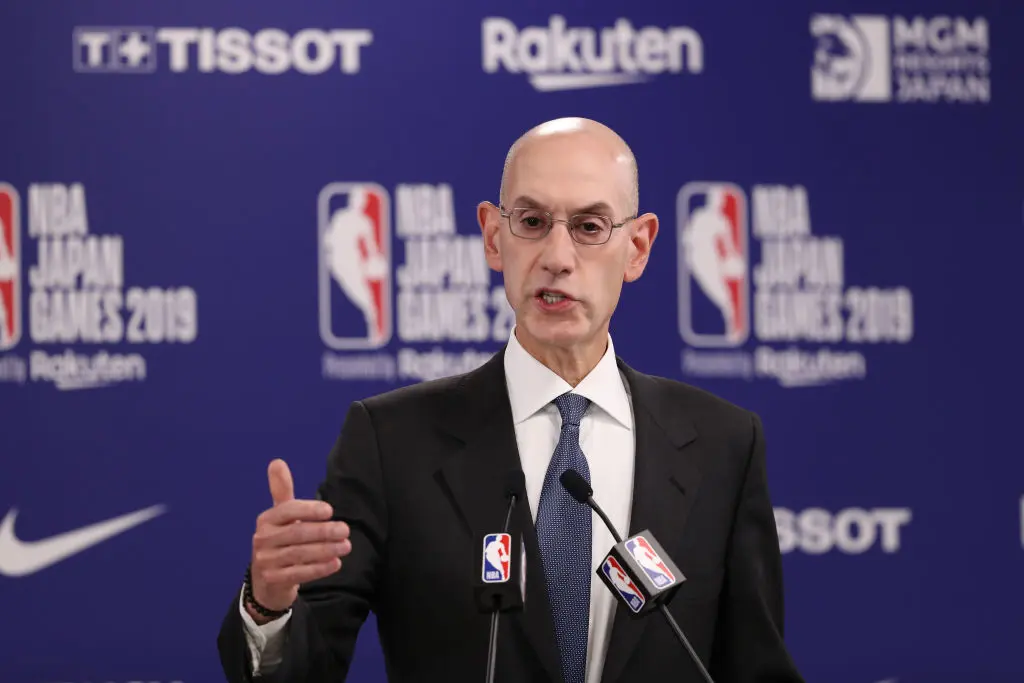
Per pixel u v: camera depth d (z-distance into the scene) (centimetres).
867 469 1298
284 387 1255
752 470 683
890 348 1305
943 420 1305
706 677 546
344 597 614
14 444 1226
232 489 1247
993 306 1312
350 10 1277
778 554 679
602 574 568
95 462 1234
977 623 1292
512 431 657
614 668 604
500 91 1288
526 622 603
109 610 1228
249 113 1262
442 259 1276
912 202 1315
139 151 1250
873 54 1318
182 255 1250
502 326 1280
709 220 1300
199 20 1259
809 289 1303
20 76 1241
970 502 1300
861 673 1287
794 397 1298
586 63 1296
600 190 621
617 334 1287
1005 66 1319
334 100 1273
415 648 621
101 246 1241
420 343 1272
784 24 1314
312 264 1264
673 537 641
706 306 1296
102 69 1249
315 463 1255
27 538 1223
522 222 627
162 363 1245
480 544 549
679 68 1304
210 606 1238
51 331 1235
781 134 1309
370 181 1273
